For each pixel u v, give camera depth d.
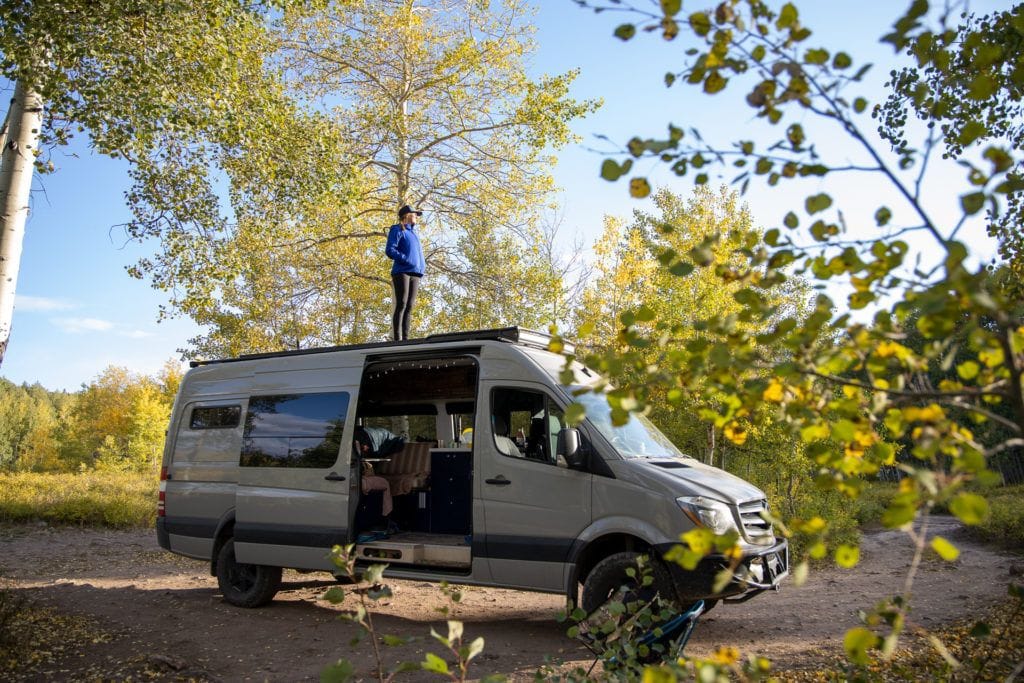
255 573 8.65
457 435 9.19
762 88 2.15
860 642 1.93
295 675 6.06
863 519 16.58
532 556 6.81
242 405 9.01
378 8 19.47
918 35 2.09
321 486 8.07
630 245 17.33
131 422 51.72
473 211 20.78
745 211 25.95
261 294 20.47
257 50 12.26
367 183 20.39
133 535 15.79
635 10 2.21
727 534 2.01
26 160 9.22
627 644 4.11
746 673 2.27
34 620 7.54
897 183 2.02
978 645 5.42
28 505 16.47
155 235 12.59
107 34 9.43
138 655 6.58
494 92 20.08
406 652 6.72
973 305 1.82
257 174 12.35
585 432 6.81
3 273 8.93
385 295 25.88
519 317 20.53
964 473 1.71
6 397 90.62
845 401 2.24
